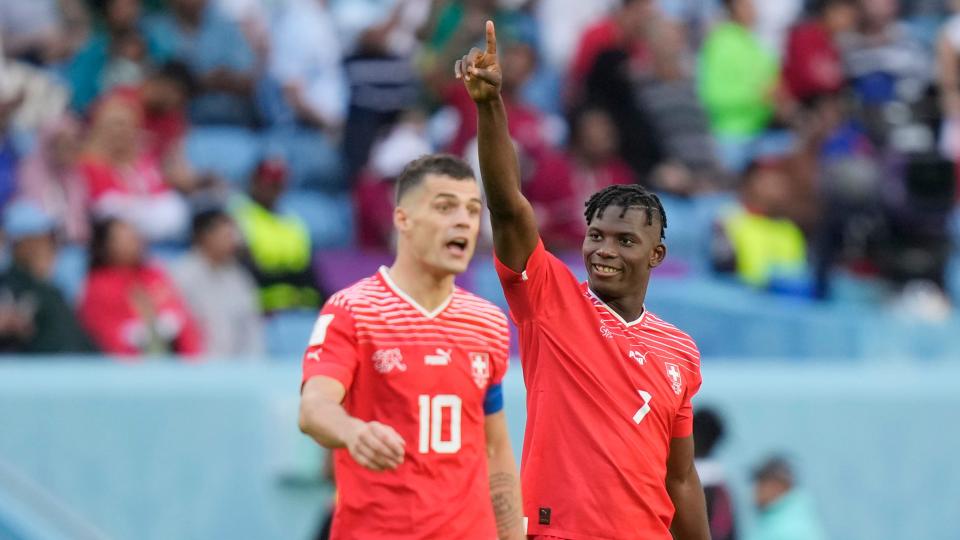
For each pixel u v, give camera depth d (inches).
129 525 1090.7
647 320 637.3
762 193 1565.0
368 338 617.9
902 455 1241.4
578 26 1820.9
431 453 616.1
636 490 604.1
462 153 1497.3
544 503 605.9
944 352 1491.1
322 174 1604.3
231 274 1321.4
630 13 1694.1
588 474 601.3
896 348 1478.8
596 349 617.3
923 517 1242.0
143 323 1255.5
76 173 1408.7
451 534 611.5
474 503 622.8
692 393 642.2
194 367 1139.9
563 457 606.5
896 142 1744.6
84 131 1507.1
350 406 619.8
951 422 1251.8
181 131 1502.2
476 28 1594.5
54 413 1090.1
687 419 638.5
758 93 1804.9
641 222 622.8
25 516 1018.7
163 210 1438.2
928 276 1590.8
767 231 1556.3
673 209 1615.4
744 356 1453.0
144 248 1339.8
